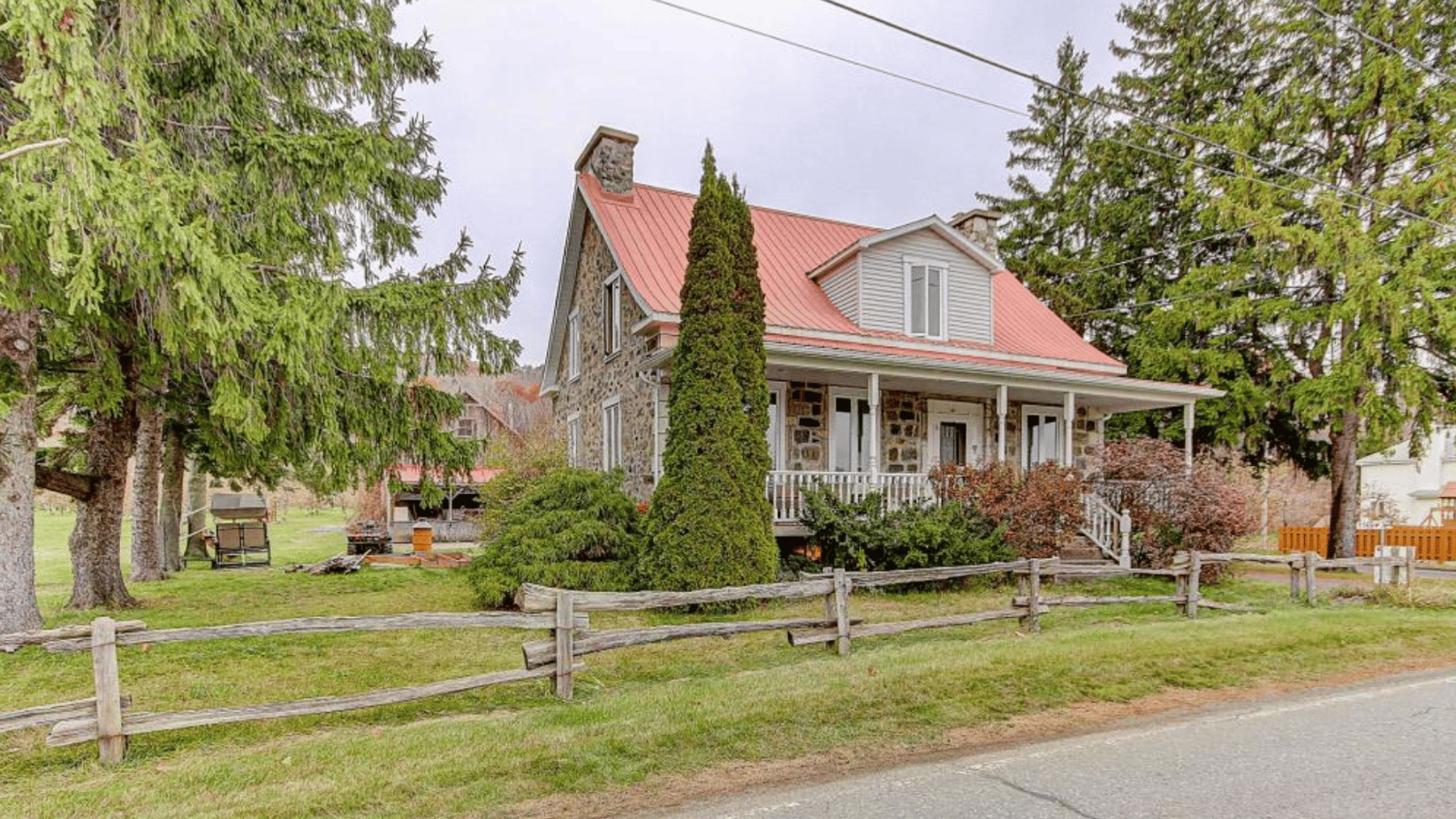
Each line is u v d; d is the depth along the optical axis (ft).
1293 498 90.48
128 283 21.02
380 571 43.09
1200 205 55.21
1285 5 49.96
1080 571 26.32
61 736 12.34
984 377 39.63
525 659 16.42
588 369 50.70
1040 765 12.85
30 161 16.02
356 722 15.29
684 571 26.81
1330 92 49.21
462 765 12.44
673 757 13.05
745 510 27.71
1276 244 49.06
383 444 29.45
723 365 27.76
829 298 45.88
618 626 24.58
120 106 20.63
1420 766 12.78
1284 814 10.80
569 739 13.64
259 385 24.79
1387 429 45.34
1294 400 49.70
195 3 19.70
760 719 14.80
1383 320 43.75
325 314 22.62
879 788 11.86
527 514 31.17
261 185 23.65
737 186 29.53
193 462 53.36
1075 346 51.96
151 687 17.84
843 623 20.84
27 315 22.12
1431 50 45.34
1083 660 19.30
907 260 44.83
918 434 44.60
